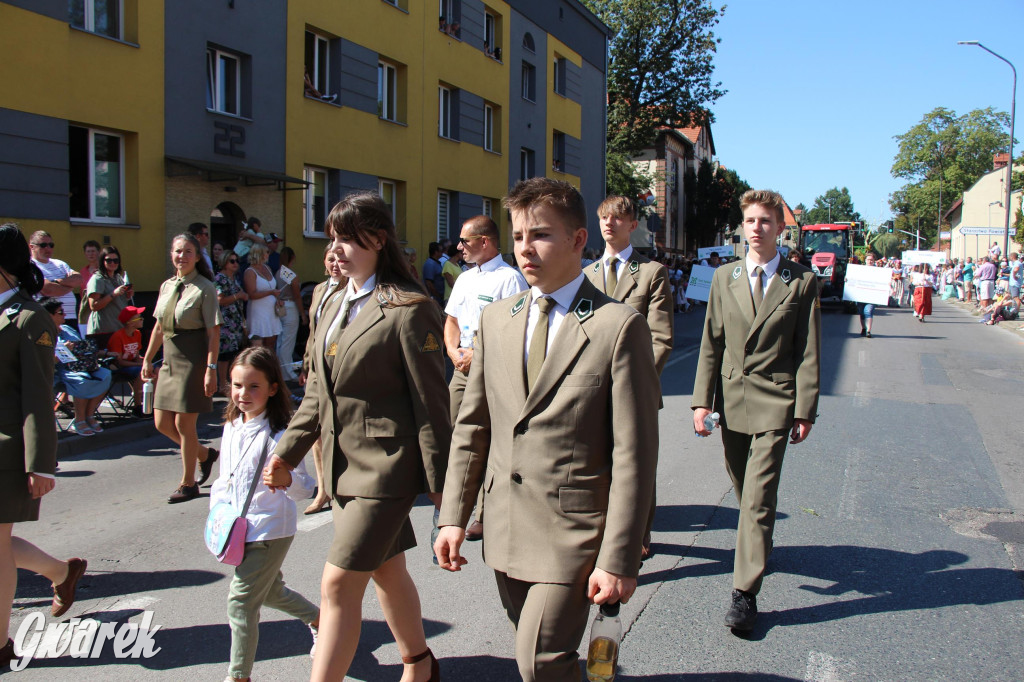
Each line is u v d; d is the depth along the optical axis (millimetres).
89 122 10922
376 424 2650
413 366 2619
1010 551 4625
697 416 3906
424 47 18953
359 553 2582
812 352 3639
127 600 3920
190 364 5469
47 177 10375
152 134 11844
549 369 2137
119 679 3145
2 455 3115
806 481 6117
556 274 2178
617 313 2137
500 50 22922
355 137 16609
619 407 2090
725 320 3840
